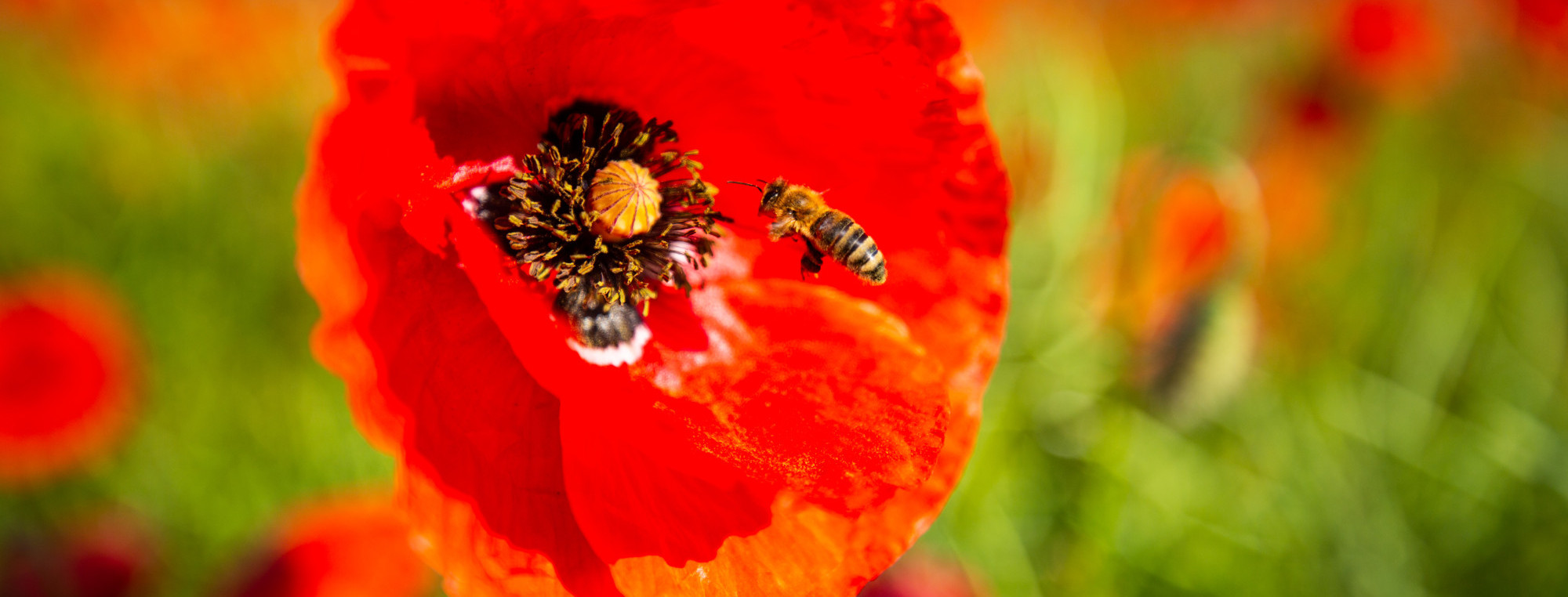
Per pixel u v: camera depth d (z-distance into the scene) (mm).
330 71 225
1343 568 355
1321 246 485
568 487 240
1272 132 523
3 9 555
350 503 311
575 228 252
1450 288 448
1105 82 450
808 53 243
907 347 246
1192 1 714
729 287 255
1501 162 592
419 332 235
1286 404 407
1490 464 397
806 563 247
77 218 513
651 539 243
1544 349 459
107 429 346
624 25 241
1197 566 365
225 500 376
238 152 554
